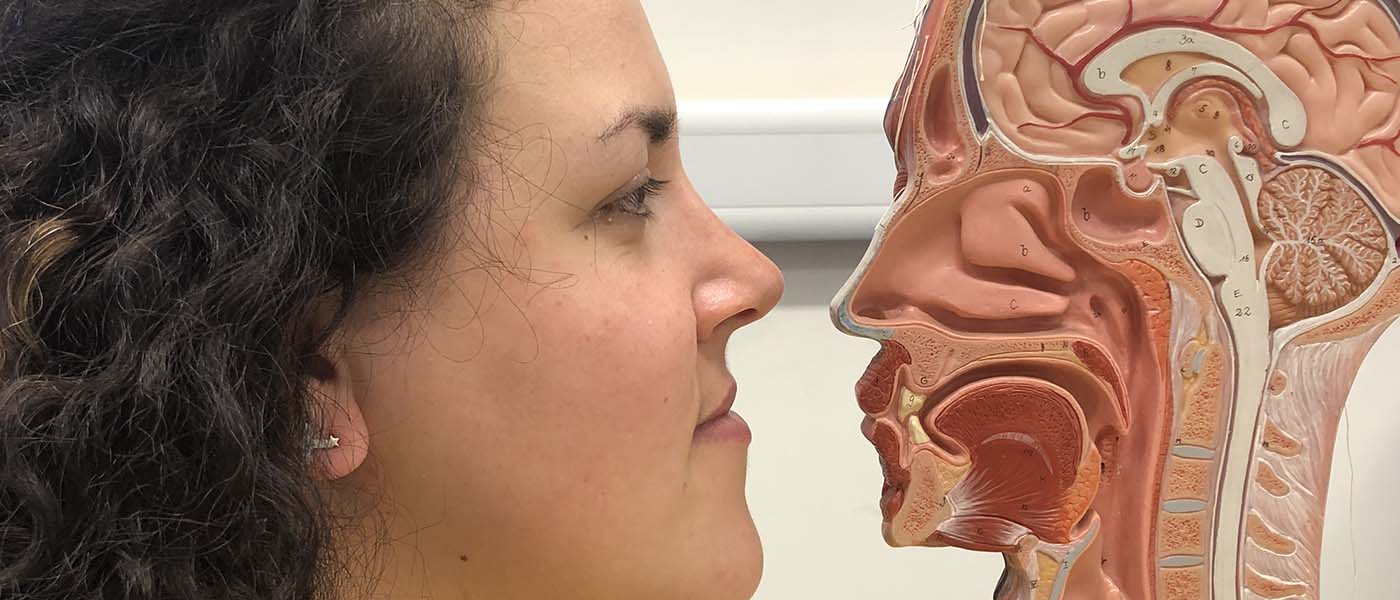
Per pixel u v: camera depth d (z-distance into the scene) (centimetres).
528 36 32
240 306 29
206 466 30
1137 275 43
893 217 42
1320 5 42
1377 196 43
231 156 30
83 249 29
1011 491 44
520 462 34
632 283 35
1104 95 42
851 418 67
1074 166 42
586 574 36
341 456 33
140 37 31
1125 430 44
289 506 31
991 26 41
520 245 33
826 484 67
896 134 42
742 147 59
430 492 35
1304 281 44
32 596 29
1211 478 45
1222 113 43
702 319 38
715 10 61
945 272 43
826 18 61
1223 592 45
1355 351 45
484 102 32
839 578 68
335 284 31
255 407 30
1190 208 43
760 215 60
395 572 36
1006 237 42
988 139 41
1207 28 42
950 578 68
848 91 61
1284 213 43
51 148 30
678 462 37
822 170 60
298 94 30
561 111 33
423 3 31
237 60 30
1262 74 42
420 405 33
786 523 67
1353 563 61
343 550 35
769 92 61
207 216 30
